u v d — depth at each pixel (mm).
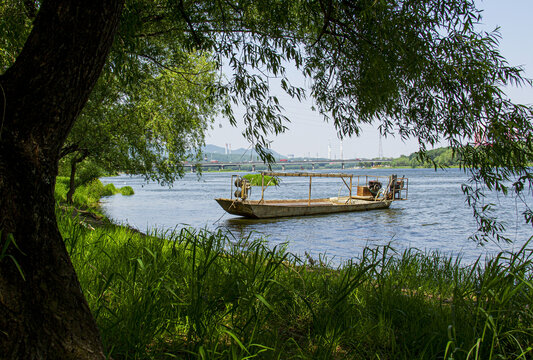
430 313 3697
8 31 5750
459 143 4066
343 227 18141
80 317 2229
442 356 2979
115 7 2330
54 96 2188
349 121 5109
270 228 17734
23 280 2051
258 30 5324
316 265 6445
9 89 2188
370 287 4648
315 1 4715
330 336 3166
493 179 3871
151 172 15203
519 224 17344
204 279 3922
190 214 23125
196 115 14430
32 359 2014
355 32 4352
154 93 13555
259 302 3453
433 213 23969
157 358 2779
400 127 4637
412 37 3943
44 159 2195
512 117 3613
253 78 4746
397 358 2982
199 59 13016
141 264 3287
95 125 13664
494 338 2811
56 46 2180
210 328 3031
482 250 12273
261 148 4691
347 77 4855
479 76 3643
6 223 2047
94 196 32688
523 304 3199
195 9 6152
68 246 5035
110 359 2381
